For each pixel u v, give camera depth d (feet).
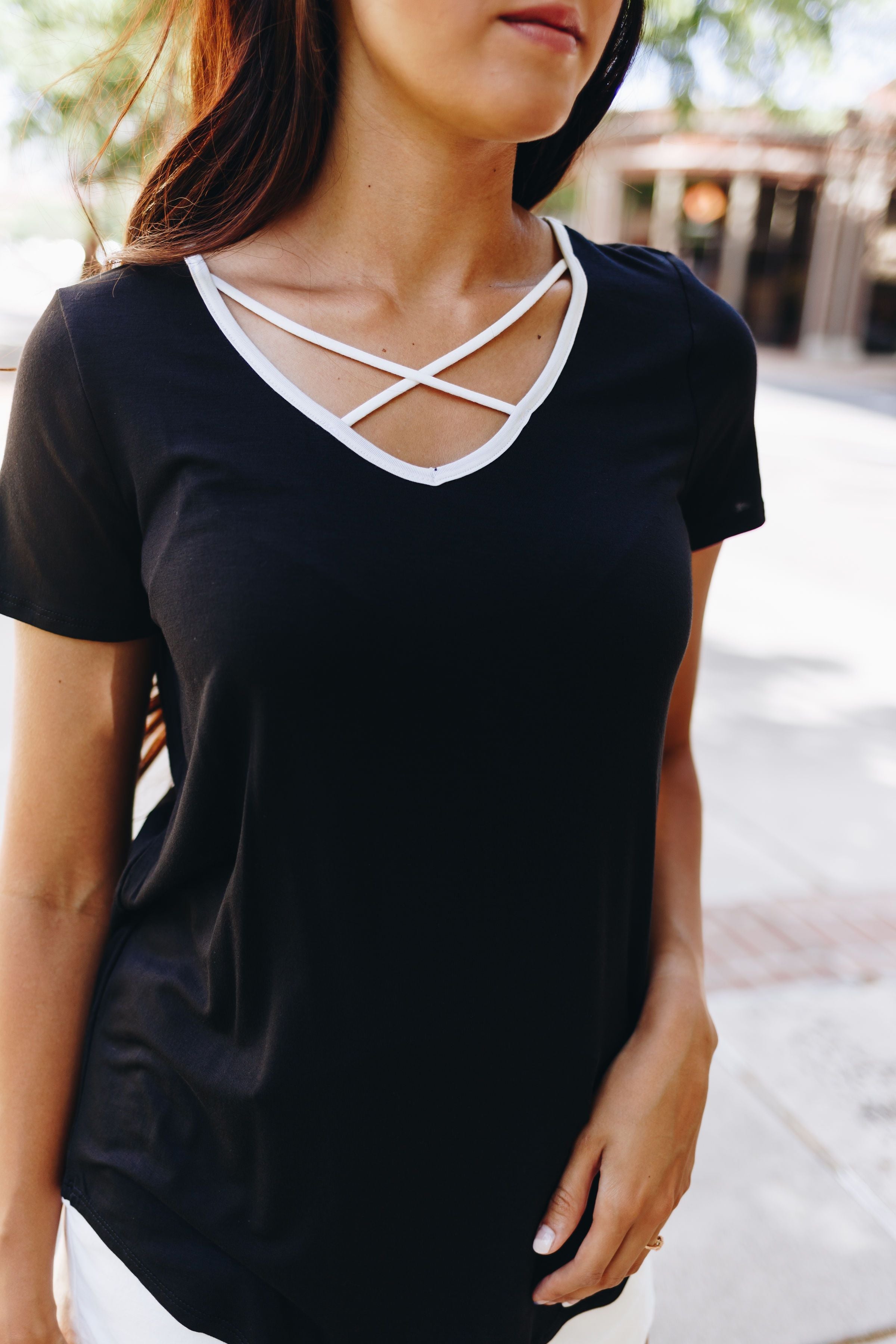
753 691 17.93
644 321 3.50
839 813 14.12
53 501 3.14
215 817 3.13
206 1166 3.19
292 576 2.84
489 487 3.04
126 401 3.01
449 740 2.94
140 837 3.61
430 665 2.88
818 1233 7.96
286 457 2.94
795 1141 8.79
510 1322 3.26
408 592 2.87
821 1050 9.82
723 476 3.79
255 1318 3.12
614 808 3.18
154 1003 3.32
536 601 2.95
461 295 3.28
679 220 82.89
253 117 3.31
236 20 3.39
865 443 43.32
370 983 3.01
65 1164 3.57
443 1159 3.11
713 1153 8.66
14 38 11.91
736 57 20.74
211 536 2.90
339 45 3.19
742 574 24.39
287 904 3.01
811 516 30.25
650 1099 3.34
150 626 3.34
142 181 3.85
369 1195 3.08
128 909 3.49
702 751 15.74
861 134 75.87
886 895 12.34
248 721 2.93
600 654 3.03
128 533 3.17
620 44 3.97
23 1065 3.45
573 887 3.14
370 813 2.94
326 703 2.85
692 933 3.77
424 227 3.23
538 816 3.05
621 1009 3.46
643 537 3.16
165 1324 3.20
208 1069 3.15
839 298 84.64
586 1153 3.27
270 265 3.24
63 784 3.41
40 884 3.48
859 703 17.66
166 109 3.83
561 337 3.35
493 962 3.07
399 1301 3.16
